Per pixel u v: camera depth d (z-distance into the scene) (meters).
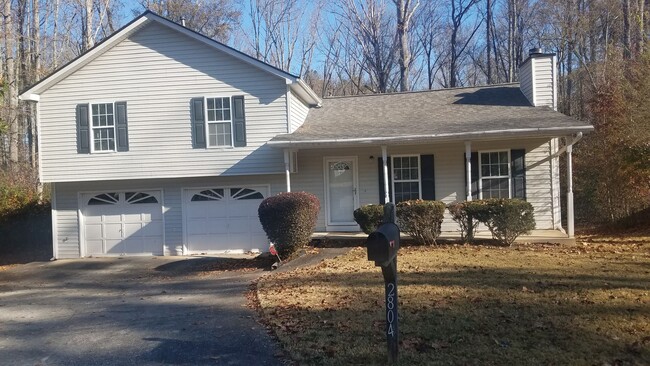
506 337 6.30
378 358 5.86
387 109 18.69
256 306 8.96
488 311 7.44
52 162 16.75
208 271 13.91
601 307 7.39
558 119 14.99
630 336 6.15
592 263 10.99
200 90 16.36
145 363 6.34
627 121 18.36
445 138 14.43
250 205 16.92
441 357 5.75
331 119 18.25
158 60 16.45
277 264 13.30
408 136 14.52
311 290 9.61
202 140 16.31
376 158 17.03
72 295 11.57
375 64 37.16
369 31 37.16
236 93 16.27
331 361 5.88
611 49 25.06
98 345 7.23
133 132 16.52
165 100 16.44
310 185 17.17
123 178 16.52
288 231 13.86
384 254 5.19
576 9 31.92
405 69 32.31
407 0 32.44
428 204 14.23
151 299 10.46
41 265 16.38
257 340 6.98
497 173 16.56
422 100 19.22
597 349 5.78
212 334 7.41
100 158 16.59
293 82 15.90
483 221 14.01
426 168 16.84
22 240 20.44
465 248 13.66
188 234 17.02
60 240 17.55
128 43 16.55
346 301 8.55
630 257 11.66
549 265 10.87
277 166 16.09
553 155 16.19
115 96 16.58
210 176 16.50
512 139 16.44
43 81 16.53
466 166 16.38
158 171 16.44
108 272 14.73
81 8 31.12
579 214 20.81
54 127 16.77
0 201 20.58
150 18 16.17
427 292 8.79
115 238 17.36
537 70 17.31
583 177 20.14
